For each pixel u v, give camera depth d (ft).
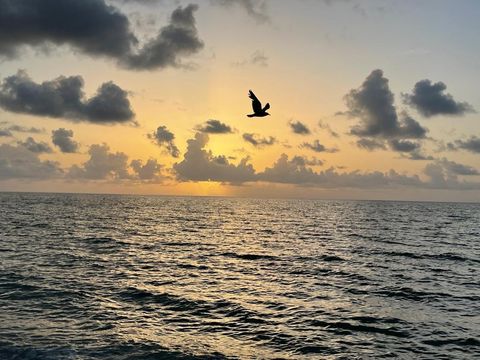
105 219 275.59
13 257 106.01
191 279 88.58
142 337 52.44
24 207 394.32
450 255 136.36
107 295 71.87
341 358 47.96
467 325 61.52
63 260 105.29
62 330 53.57
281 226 257.55
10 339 49.57
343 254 133.08
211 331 56.03
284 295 77.00
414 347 52.03
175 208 527.40
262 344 51.88
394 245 161.27
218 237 182.80
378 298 76.54
